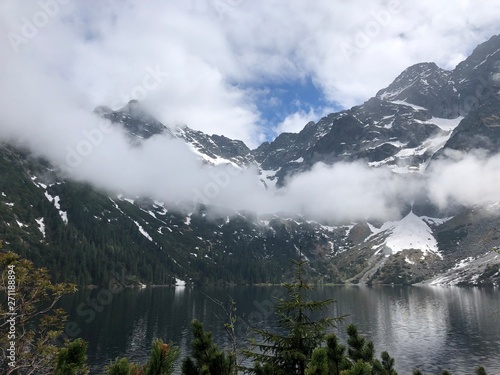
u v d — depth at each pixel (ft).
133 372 22.88
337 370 34.45
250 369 38.04
